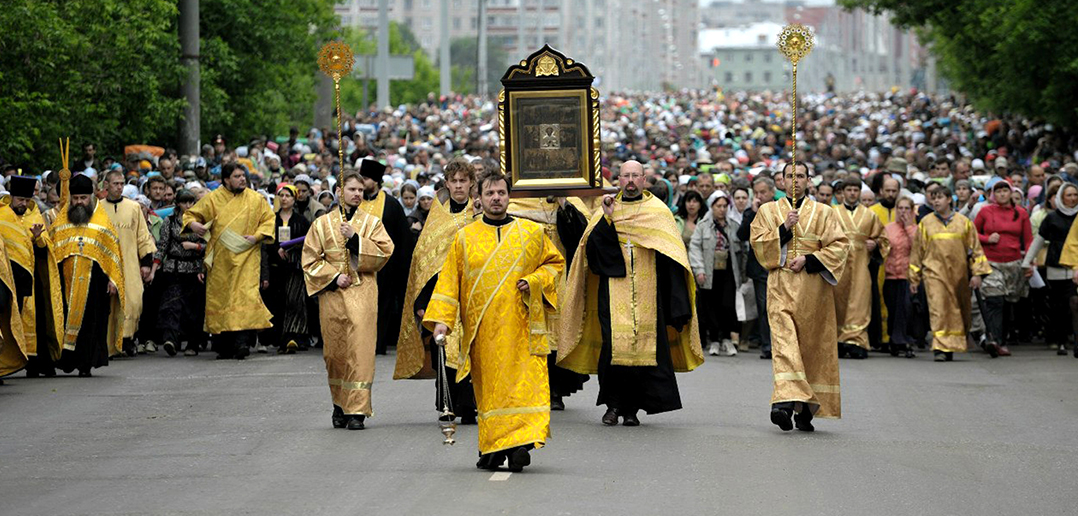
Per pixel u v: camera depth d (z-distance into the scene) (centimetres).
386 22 12512
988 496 2077
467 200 2867
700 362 2745
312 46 7706
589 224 2716
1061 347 4006
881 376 3519
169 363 3759
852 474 2216
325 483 2141
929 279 3925
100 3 5347
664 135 10088
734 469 2244
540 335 2217
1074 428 2706
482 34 18988
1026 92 6894
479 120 13112
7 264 3231
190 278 3938
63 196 3500
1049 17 6216
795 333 2567
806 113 14250
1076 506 2020
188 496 2073
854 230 3919
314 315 4072
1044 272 4138
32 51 5062
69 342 3441
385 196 3684
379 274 3791
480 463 2238
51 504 2045
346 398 2625
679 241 2678
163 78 5962
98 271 3475
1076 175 4553
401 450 2414
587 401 3023
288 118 8812
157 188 4209
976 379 3459
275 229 3931
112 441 2575
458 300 2244
